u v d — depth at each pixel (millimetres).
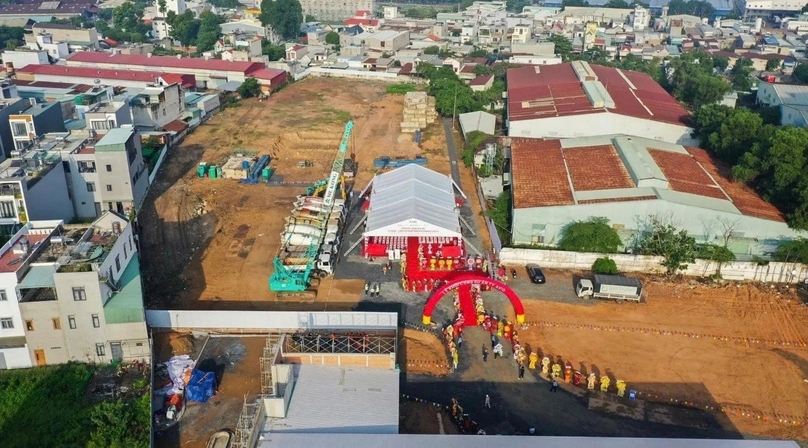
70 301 41250
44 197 60594
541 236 61656
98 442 35969
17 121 75500
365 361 39312
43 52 133875
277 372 36656
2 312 42156
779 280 57406
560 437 32188
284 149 94750
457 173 84500
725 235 58906
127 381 41812
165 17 198250
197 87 133875
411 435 32438
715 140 76938
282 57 165750
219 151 92188
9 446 36312
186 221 68438
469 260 58094
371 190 73625
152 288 54781
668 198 59469
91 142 68562
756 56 168000
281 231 66375
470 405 40750
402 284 55531
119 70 129625
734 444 31328
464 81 137125
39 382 41031
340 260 59938
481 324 49438
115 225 47281
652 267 58500
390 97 129250
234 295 53844
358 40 170875
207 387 40281
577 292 54438
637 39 197750
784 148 62000
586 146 77250
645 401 41531
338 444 31750
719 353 46969
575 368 44781
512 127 94688
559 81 117125
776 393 42656
